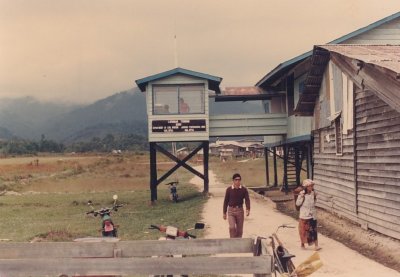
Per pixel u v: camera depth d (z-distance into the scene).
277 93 28.61
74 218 22.23
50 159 93.56
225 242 7.84
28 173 55.91
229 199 12.52
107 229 11.20
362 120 14.89
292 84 26.80
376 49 15.22
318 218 18.19
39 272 7.05
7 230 18.88
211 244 7.85
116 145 192.50
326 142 19.12
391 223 12.90
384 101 12.78
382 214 13.48
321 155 19.97
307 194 12.82
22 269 7.05
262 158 86.25
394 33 22.27
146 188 38.06
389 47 15.73
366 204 14.70
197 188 36.22
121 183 42.66
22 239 16.39
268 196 28.50
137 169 61.12
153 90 26.47
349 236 14.42
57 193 36.00
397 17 22.02
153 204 26.70
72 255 7.79
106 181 44.94
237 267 6.80
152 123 26.38
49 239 16.56
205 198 26.67
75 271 7.02
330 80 17.83
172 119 26.33
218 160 92.69
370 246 12.75
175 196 27.23
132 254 7.77
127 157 97.44
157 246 7.79
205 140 26.39
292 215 19.48
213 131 27.02
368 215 14.50
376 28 22.25
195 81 26.28
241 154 106.81
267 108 34.91
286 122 26.91
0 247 7.88
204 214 20.16
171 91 26.45
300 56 22.44
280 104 29.98
